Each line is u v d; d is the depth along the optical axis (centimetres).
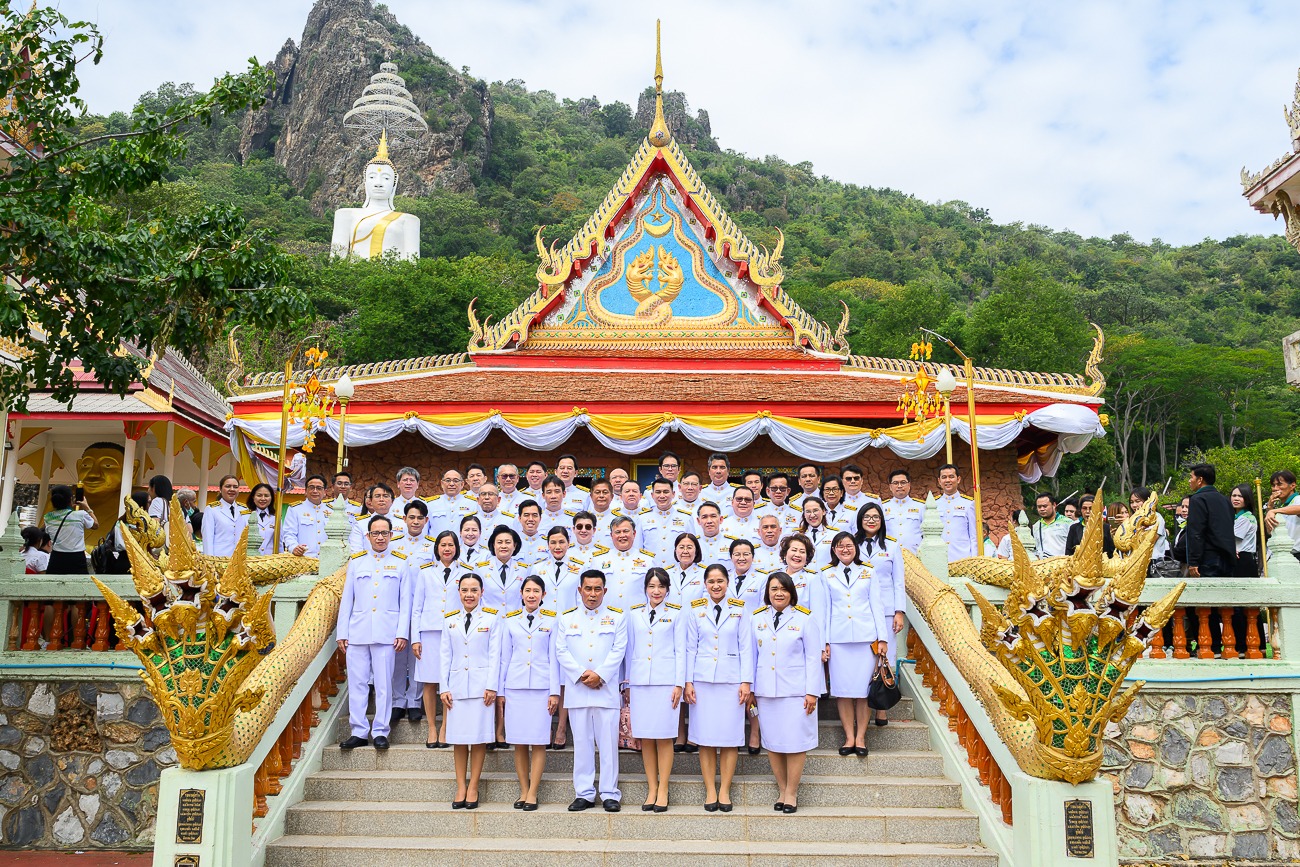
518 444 1869
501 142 11662
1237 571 1091
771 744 899
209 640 763
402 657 1052
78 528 1184
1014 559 759
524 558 1086
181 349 1139
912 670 1073
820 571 976
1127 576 729
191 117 1105
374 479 1925
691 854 844
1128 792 1023
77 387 1125
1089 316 8319
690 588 969
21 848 1046
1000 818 855
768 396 1844
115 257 1013
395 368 2083
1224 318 8825
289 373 1382
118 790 1055
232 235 1113
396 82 11012
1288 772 1019
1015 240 10869
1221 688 1023
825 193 13562
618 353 2130
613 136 14650
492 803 930
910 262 9750
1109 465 5491
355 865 848
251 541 1135
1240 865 1003
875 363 2128
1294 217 1598
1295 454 4350
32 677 1066
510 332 2142
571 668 909
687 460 1934
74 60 1075
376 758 978
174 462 2592
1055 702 753
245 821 797
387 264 6244
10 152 1088
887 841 879
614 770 903
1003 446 1842
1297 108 1517
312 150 11181
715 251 2206
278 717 900
